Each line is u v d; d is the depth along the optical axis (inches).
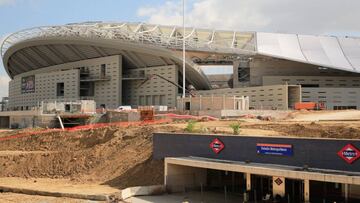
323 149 1055.6
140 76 4547.2
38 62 5590.6
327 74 4308.6
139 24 4547.2
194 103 3046.3
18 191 1456.7
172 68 4252.0
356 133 1571.1
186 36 4343.0
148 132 1804.9
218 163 1194.0
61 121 3061.0
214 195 1291.8
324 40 4648.1
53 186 1499.8
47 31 4776.1
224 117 2647.6
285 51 4315.9
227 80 5280.5
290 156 1117.1
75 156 1793.8
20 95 5994.1
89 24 4621.1
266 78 4215.1
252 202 1177.4
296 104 3299.7
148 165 1505.9
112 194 1277.1
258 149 1187.3
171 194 1311.5
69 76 4899.1
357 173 980.6
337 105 3784.5
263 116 2669.8
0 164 1862.7
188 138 1389.0
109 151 1765.5
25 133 2529.5
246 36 4591.5
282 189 1103.6
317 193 1090.1
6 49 5728.3
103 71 4709.6
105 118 3016.7
